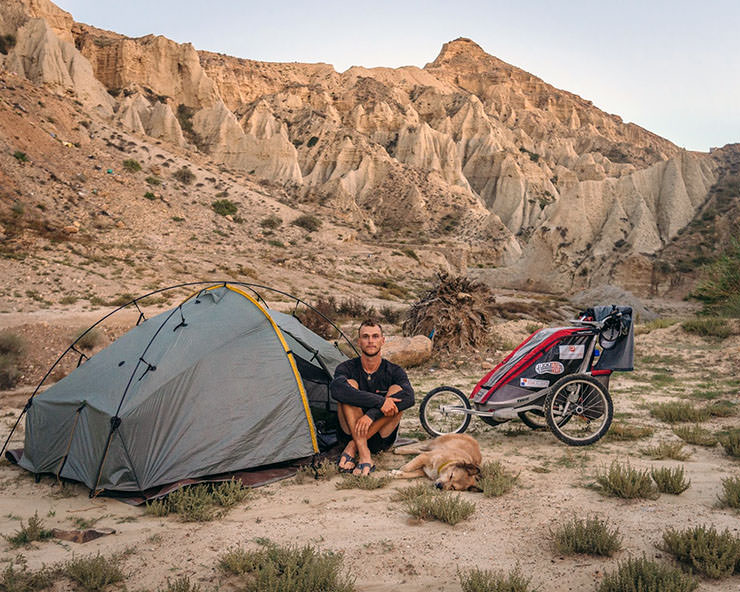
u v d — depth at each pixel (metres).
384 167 136.38
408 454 5.59
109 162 65.38
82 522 4.19
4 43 95.12
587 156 195.50
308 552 3.21
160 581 3.10
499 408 6.07
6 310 21.97
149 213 55.84
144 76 134.00
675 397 8.31
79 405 5.20
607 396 5.69
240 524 3.98
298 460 5.46
